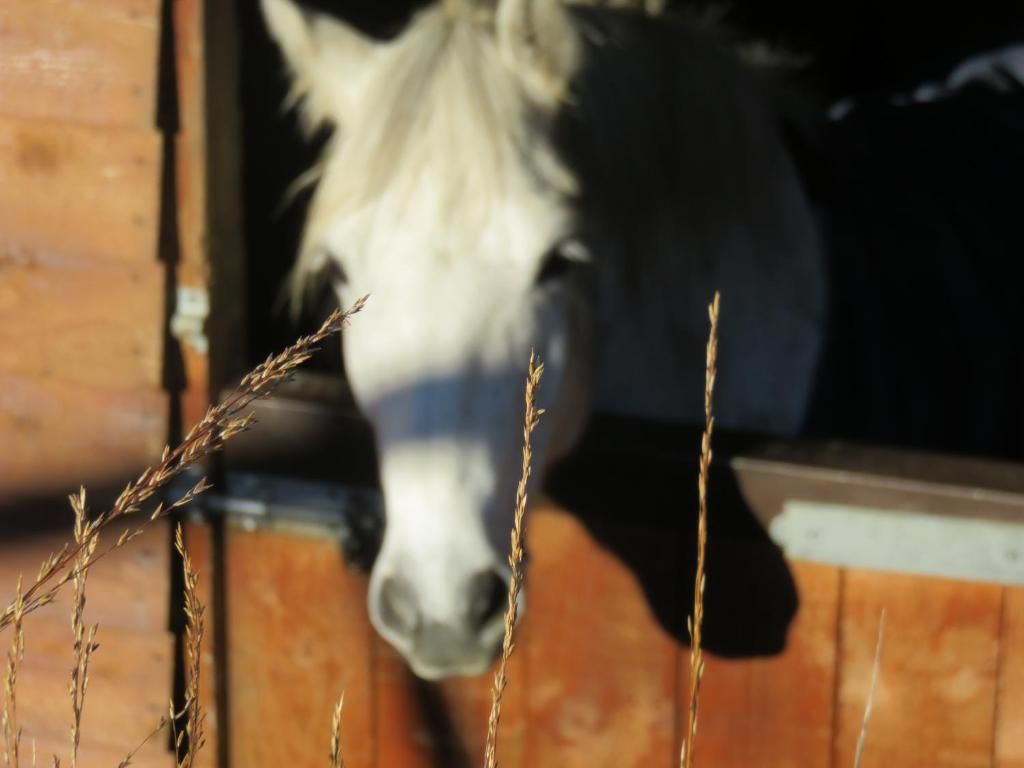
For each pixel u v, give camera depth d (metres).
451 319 3.08
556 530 3.34
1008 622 3.24
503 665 2.79
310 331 3.81
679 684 3.36
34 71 3.31
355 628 3.44
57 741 3.50
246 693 3.50
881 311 3.95
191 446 2.83
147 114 3.29
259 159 3.91
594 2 3.45
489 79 3.12
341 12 4.62
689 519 3.29
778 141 3.48
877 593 3.27
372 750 3.48
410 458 3.08
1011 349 4.09
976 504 3.21
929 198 4.23
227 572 3.45
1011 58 5.07
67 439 3.41
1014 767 3.29
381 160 3.10
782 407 3.51
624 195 3.29
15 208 3.35
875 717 3.31
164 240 3.34
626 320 3.35
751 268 3.42
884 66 5.87
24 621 3.46
